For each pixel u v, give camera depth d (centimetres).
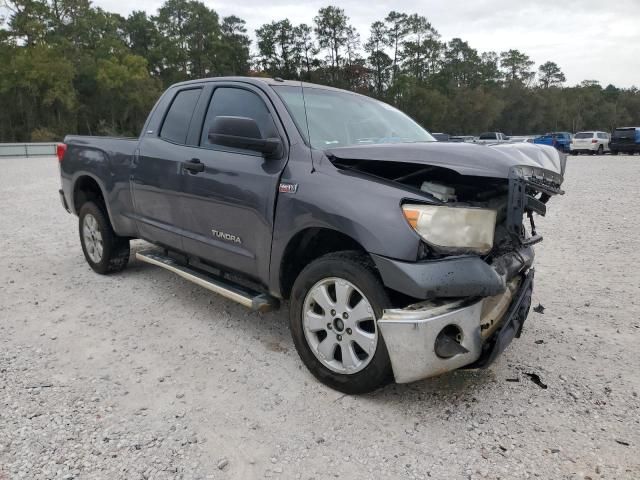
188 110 429
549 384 322
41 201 1132
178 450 252
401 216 266
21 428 265
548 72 12169
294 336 325
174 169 414
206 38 8988
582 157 3262
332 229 295
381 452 254
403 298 287
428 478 236
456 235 263
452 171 283
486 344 288
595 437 268
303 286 313
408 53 8850
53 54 5684
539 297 487
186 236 411
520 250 333
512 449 257
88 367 337
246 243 356
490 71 10588
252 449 255
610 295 490
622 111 11406
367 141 369
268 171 337
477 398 305
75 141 560
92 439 258
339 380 301
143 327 406
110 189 494
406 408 293
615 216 919
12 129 5850
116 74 6444
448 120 8375
